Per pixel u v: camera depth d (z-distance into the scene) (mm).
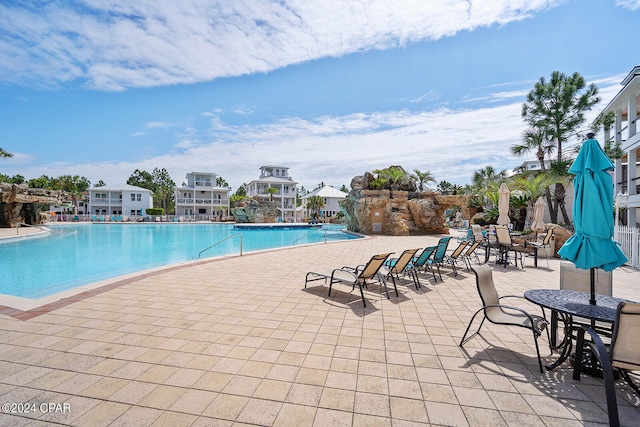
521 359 3402
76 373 3039
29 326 4309
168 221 46094
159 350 3570
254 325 4398
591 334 2674
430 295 6090
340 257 11312
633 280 7590
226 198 57094
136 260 13688
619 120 17938
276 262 10055
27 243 19328
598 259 3121
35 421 2322
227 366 3201
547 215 22062
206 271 8430
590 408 2520
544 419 2375
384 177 29609
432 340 3906
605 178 3258
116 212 53562
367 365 3240
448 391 2762
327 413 2432
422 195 25656
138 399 2611
